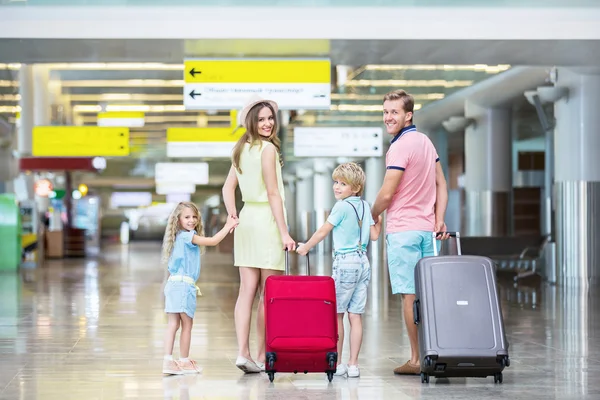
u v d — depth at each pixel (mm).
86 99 32188
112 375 7141
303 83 16312
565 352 8656
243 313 7238
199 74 16172
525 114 29547
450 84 25578
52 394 6254
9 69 24625
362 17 14188
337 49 15188
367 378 6969
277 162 7227
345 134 26375
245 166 7203
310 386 6578
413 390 6395
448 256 6746
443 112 29906
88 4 13984
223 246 41844
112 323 11266
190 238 7301
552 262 20625
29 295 16031
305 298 6605
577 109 20344
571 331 10570
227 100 16234
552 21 14211
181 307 7242
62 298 15336
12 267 25953
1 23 13820
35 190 35562
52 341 9445
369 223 7090
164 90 30016
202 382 6766
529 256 22938
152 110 34719
